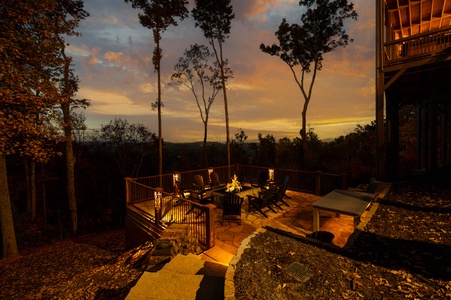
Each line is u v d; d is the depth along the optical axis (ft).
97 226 71.36
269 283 9.70
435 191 20.93
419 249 12.51
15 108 26.53
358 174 58.23
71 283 19.57
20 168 66.28
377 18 28.58
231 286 9.25
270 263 11.31
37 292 20.30
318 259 11.85
